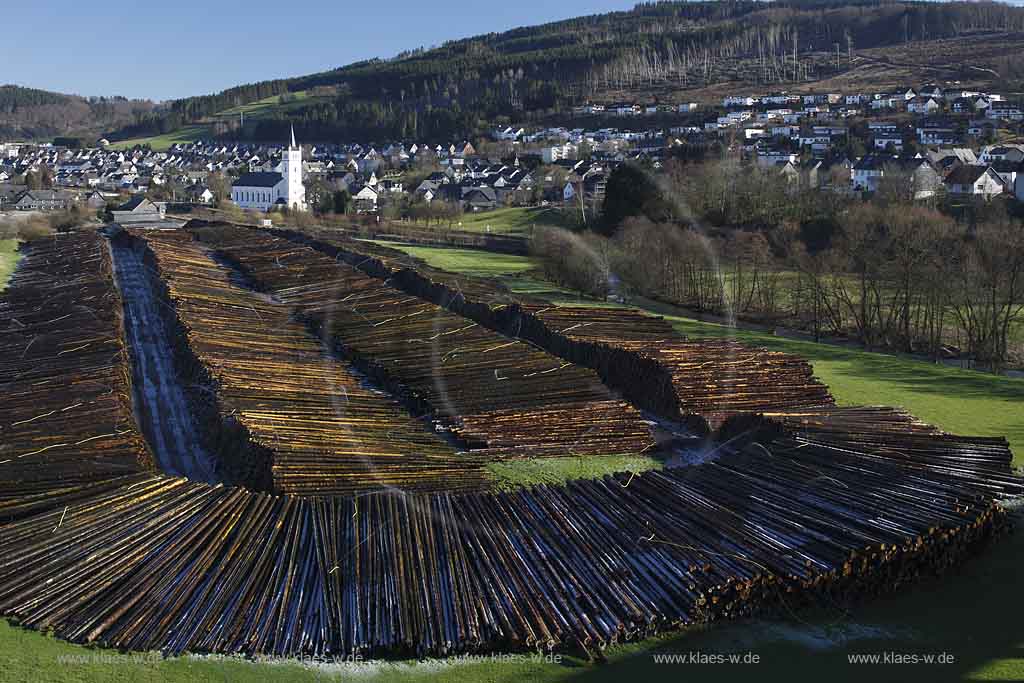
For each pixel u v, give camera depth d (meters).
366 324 36.72
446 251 75.56
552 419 25.50
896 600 15.83
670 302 54.81
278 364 30.66
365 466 21.12
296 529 17.30
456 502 18.67
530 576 15.61
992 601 15.74
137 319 43.03
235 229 74.62
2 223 80.75
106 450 21.58
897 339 45.91
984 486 19.16
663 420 27.80
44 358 31.12
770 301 51.59
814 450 21.22
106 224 87.88
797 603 15.30
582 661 13.76
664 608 14.69
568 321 36.78
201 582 15.50
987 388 33.53
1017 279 43.16
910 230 48.00
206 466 23.75
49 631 14.35
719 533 16.83
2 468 20.27
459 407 26.20
